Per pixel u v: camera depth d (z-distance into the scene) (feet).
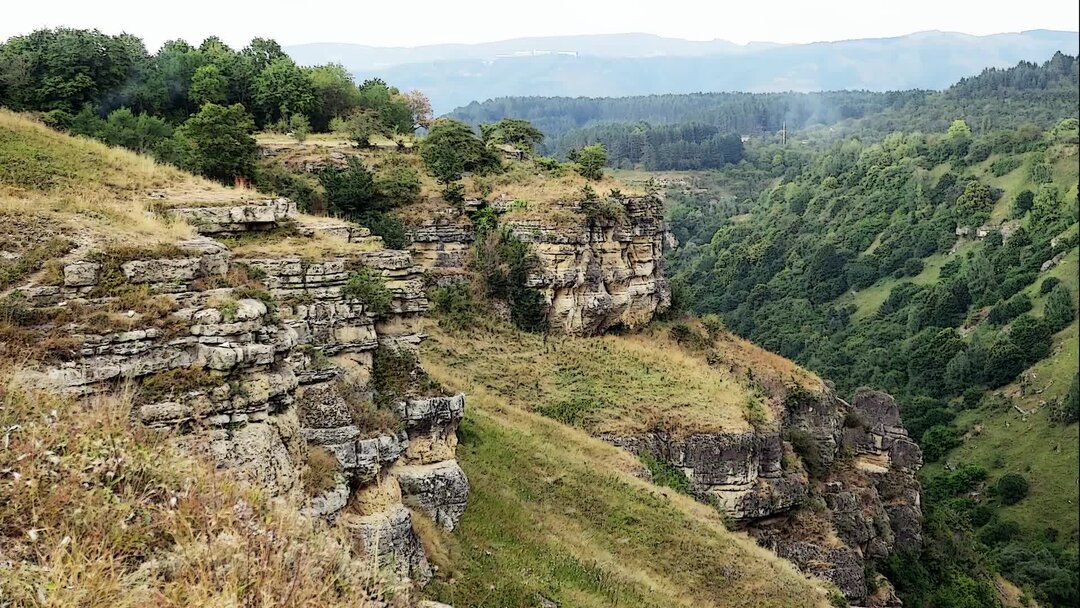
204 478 42.14
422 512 71.31
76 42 192.54
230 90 237.45
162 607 33.88
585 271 181.06
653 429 136.46
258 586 36.32
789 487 142.82
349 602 40.16
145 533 37.68
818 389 175.73
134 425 44.52
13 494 36.58
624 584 81.61
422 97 381.19
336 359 82.33
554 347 162.61
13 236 52.85
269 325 53.52
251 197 100.01
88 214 60.49
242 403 48.52
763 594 96.32
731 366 179.52
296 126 235.81
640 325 191.31
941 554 169.27
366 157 204.03
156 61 227.20
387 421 69.05
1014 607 194.59
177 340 48.55
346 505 57.16
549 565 77.82
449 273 172.96
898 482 174.09
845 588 136.26
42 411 41.57
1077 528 265.95
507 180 199.72
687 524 103.81
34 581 32.73
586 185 190.60
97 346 46.62
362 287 90.58
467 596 63.67
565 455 110.11
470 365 145.28
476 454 96.84
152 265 51.85
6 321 46.11
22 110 170.50
